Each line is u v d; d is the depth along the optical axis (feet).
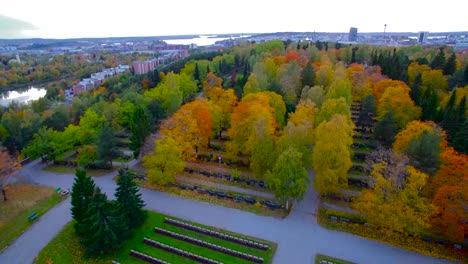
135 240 123.95
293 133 150.41
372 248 116.88
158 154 154.40
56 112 243.60
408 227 112.88
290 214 137.28
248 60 388.16
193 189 158.10
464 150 146.41
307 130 155.33
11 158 175.63
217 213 139.33
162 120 226.58
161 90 273.13
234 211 140.56
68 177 178.91
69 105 345.92
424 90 240.73
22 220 138.72
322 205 142.72
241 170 176.35
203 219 135.03
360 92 234.99
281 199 142.31
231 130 175.63
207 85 300.20
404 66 287.07
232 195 151.84
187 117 173.99
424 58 328.90
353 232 125.18
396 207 112.98
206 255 115.85
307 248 117.29
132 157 199.93
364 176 165.58
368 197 120.06
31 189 164.66
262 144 150.82
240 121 172.04
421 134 141.08
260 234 124.88
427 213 110.52
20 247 122.21
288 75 256.93
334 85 204.74
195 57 488.85
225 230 127.44
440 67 291.17
